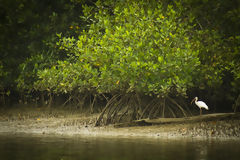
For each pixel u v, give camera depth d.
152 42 45.19
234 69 46.69
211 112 60.97
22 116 61.56
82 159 25.52
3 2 58.03
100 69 45.81
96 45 47.41
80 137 39.16
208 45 48.06
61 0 61.47
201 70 47.53
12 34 60.38
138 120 48.41
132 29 47.28
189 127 43.84
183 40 46.12
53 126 51.25
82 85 50.66
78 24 60.34
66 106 66.25
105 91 49.06
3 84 62.94
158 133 41.59
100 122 52.69
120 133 42.72
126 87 49.06
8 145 32.62
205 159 25.33
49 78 51.69
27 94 68.75
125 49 44.06
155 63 45.06
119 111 57.03
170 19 45.69
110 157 26.20
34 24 58.91
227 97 58.34
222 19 49.50
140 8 50.38
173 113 52.78
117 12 51.16
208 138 37.38
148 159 25.39
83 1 58.91
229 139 36.59
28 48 61.47
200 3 49.78
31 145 32.56
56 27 59.50
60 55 60.47
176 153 27.80
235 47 45.69
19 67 59.00
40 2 60.69
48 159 25.53
